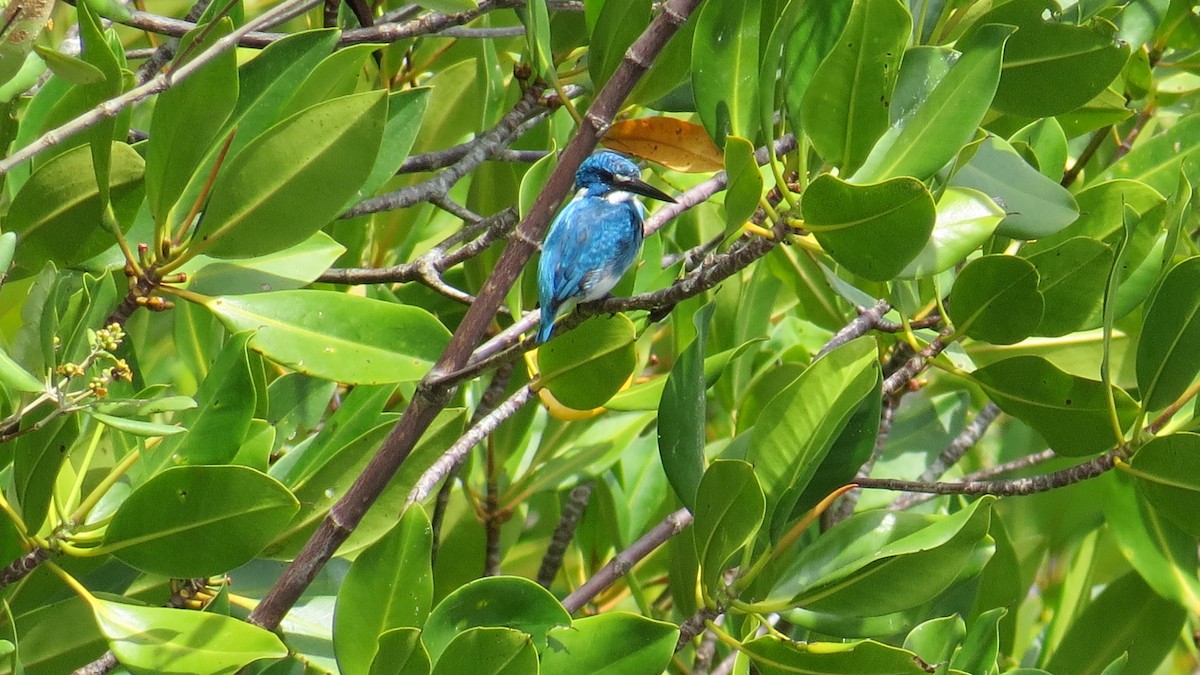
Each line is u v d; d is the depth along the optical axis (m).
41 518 8.65
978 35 8.49
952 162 9.45
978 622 9.78
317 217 9.53
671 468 9.62
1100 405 9.98
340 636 8.45
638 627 8.77
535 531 13.96
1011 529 13.62
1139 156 12.55
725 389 13.79
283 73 10.34
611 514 12.94
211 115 9.27
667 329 15.05
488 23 14.73
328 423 10.36
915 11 11.01
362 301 10.41
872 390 9.60
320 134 9.29
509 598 8.49
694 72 9.38
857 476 11.85
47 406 8.55
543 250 11.91
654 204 14.91
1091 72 10.32
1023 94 10.56
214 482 8.44
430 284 11.60
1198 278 9.29
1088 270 10.56
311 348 10.18
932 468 12.67
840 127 8.23
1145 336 9.57
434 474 9.45
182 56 8.20
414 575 8.44
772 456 9.44
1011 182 9.57
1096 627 11.54
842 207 7.61
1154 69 14.30
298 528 10.01
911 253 7.57
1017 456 14.80
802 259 13.85
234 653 8.30
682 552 10.73
